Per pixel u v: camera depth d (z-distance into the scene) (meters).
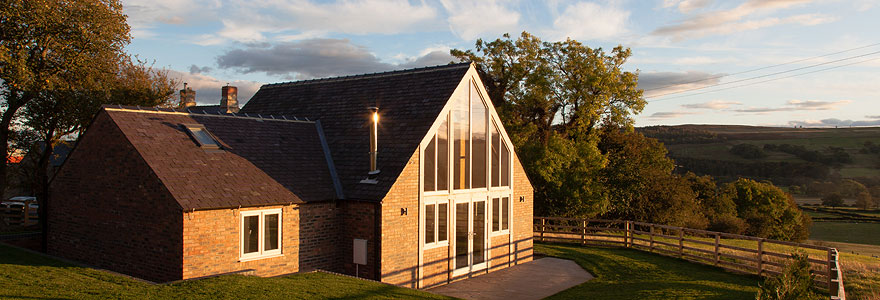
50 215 16.11
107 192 14.21
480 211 18.67
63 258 15.47
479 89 18.70
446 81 18.12
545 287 16.52
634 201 39.72
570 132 36.81
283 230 14.39
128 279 11.72
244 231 13.51
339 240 15.95
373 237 15.16
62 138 26.14
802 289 10.29
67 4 22.44
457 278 17.59
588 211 35.53
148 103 27.72
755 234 52.66
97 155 14.53
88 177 14.80
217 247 12.88
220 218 12.95
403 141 16.56
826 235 53.81
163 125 14.94
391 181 15.36
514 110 37.25
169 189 12.45
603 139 42.03
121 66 27.28
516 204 20.50
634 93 35.31
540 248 23.31
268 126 17.70
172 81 30.08
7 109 23.30
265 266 13.93
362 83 20.45
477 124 18.66
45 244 16.33
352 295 11.70
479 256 18.56
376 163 16.28
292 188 15.02
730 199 53.31
